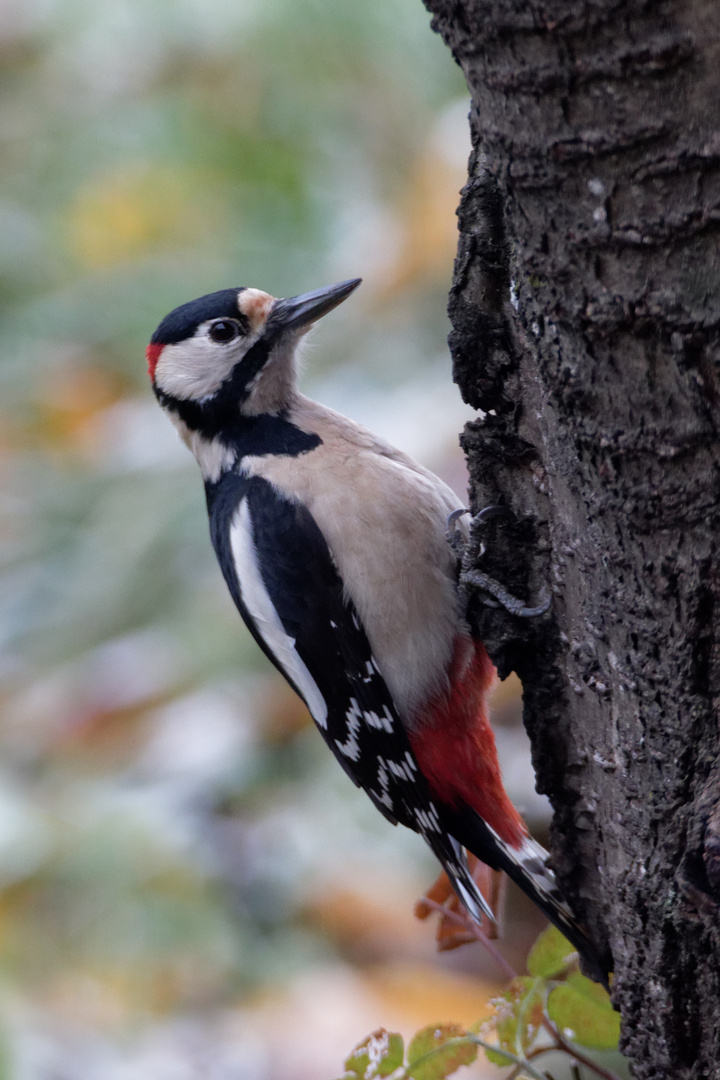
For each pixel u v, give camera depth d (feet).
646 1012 15.08
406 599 20.25
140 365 39.19
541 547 16.57
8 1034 25.63
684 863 13.69
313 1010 27.40
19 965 27.43
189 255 37.91
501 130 12.65
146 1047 26.58
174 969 28.09
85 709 33.09
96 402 38.99
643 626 13.91
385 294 33.37
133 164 38.32
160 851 29.07
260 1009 27.48
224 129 36.91
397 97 35.63
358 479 20.57
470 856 20.88
